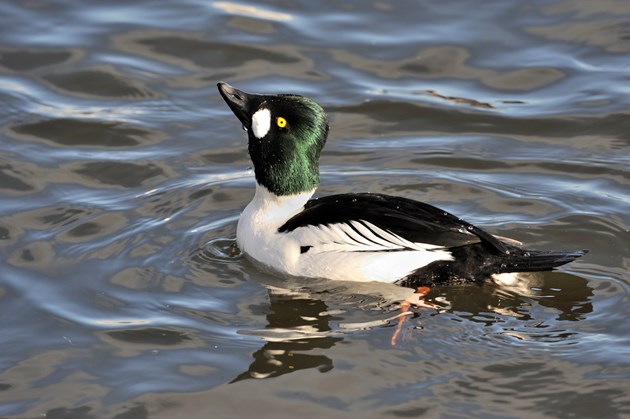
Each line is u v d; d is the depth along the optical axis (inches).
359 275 457.4
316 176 494.9
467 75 668.7
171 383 400.8
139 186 559.8
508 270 440.8
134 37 704.4
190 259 490.6
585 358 404.8
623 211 517.3
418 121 625.3
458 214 522.0
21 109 629.6
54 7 737.0
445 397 386.0
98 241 504.7
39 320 443.2
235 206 540.7
